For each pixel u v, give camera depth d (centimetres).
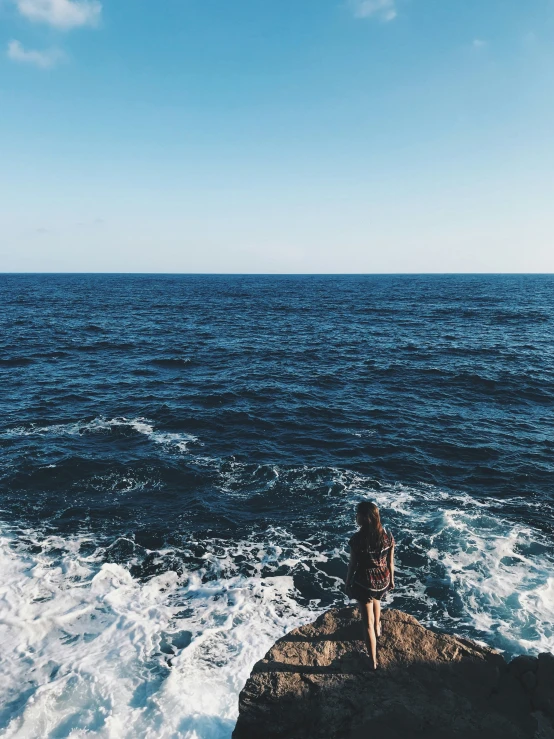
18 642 823
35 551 1094
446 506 1313
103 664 775
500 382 2611
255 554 1108
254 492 1395
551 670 505
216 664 784
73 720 673
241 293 11688
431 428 1933
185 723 668
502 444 1759
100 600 938
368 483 1454
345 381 2684
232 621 891
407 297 9988
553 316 5950
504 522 1232
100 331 4591
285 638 561
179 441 1772
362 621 557
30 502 1309
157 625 873
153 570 1043
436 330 4741
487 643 846
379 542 530
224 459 1614
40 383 2575
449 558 1088
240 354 3475
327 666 526
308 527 1220
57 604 921
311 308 7388
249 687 506
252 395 2386
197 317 6050
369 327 5016
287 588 998
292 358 3325
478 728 459
